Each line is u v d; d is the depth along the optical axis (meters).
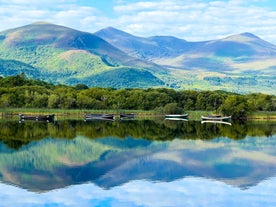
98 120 196.38
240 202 51.66
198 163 76.19
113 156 83.75
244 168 71.75
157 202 51.41
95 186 58.75
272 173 67.88
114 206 49.84
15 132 128.00
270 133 134.38
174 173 67.25
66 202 51.31
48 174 66.31
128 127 153.88
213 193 55.31
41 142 105.06
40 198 52.91
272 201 52.03
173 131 139.12
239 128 155.00
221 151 91.56
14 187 58.06
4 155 83.75
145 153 87.94
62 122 177.62
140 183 60.56
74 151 90.25
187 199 52.62
